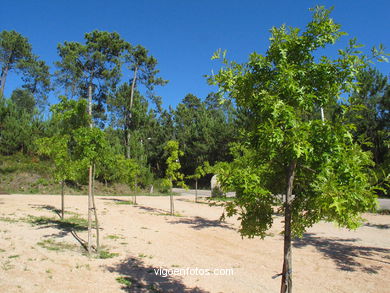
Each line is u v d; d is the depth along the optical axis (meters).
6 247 6.58
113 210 14.06
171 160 14.03
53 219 10.55
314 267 6.55
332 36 3.19
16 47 41.38
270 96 2.94
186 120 41.25
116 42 34.91
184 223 11.45
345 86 3.06
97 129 6.93
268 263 6.71
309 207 3.07
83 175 7.57
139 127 33.88
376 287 5.40
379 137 19.78
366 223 12.71
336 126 2.77
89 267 5.74
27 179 21.89
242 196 3.04
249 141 3.25
